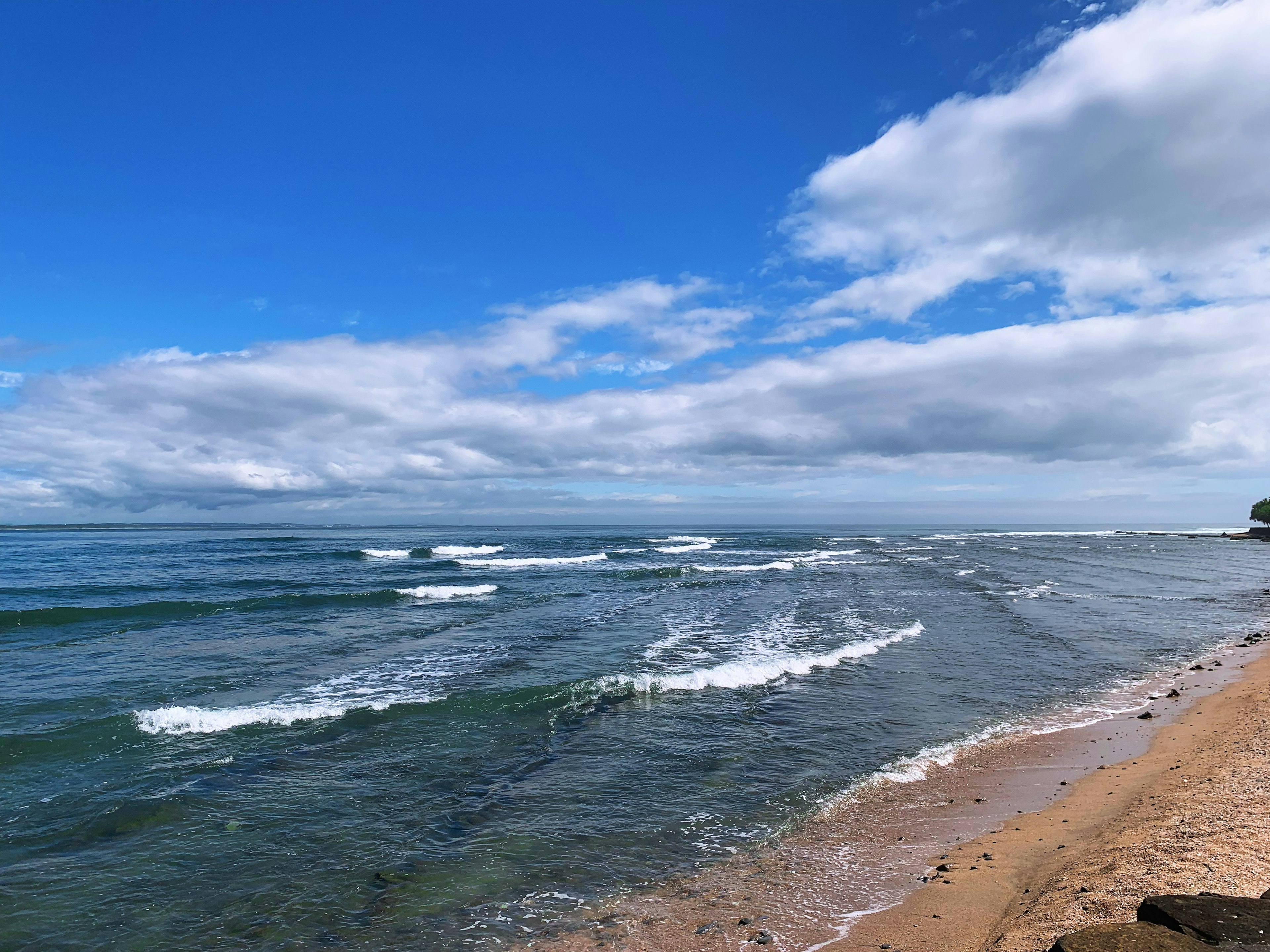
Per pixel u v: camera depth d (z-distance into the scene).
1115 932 3.54
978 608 25.05
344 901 6.23
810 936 5.43
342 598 26.86
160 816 8.00
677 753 10.11
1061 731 11.05
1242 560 54.97
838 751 10.20
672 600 27.36
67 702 12.60
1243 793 7.22
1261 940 3.36
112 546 65.44
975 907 5.61
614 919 5.86
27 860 7.00
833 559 53.41
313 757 9.95
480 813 8.13
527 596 28.47
